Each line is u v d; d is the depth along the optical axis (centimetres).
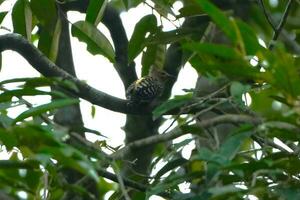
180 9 1185
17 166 841
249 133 845
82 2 1368
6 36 1152
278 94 1016
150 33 1227
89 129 961
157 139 1016
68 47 1366
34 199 912
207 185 890
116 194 1088
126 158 1108
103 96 1199
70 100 827
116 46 1427
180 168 1083
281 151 951
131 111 1241
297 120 812
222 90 1010
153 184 1048
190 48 744
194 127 980
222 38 1245
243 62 759
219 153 833
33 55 1159
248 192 853
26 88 851
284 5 1459
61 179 895
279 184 902
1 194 811
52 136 735
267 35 1404
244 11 1393
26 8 1177
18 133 742
